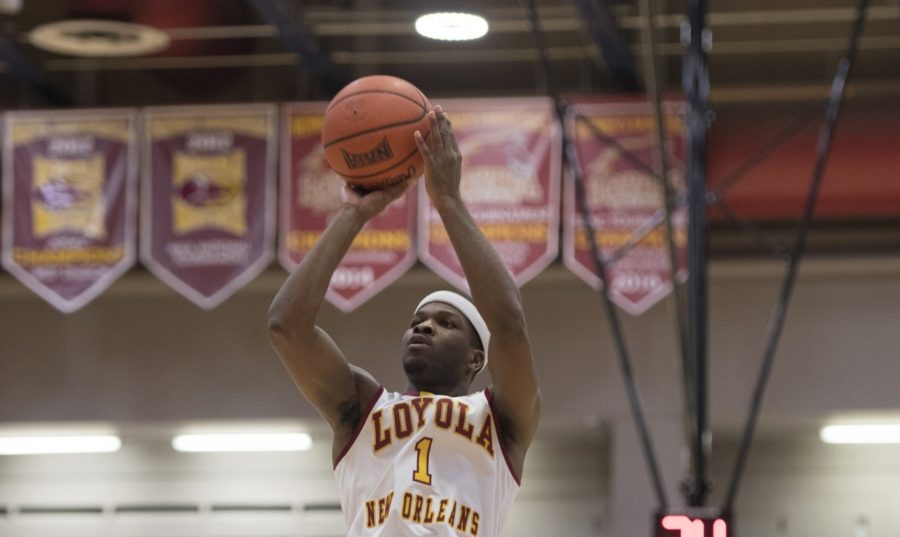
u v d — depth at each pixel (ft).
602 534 91.97
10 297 96.17
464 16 65.82
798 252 67.36
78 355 95.20
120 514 97.96
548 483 93.66
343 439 26.09
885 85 88.33
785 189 84.99
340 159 27.02
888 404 87.25
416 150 26.91
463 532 24.62
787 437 93.15
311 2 85.97
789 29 87.97
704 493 64.18
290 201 81.82
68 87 95.55
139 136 83.71
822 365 88.22
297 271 25.79
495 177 79.25
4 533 98.78
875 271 88.58
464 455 25.25
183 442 97.25
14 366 95.61
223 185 82.79
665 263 77.82
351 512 25.57
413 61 92.68
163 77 94.84
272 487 96.78
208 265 82.23
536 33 68.03
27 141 84.12
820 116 85.76
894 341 87.86
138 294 95.20
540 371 90.79
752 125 86.07
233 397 93.56
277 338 25.38
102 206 83.30
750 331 89.04
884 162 84.33
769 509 92.89
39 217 83.41
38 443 98.12
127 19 80.23
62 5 87.15
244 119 83.15
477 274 25.44
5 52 87.61
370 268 79.51
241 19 84.12
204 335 94.38
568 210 79.15
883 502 91.66
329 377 25.98
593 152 79.30
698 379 64.28
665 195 64.95
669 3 85.51
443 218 25.95
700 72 65.67
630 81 87.97
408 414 25.55
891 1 83.05
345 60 90.99
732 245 89.56
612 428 89.92
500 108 79.92
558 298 91.61
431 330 26.76
